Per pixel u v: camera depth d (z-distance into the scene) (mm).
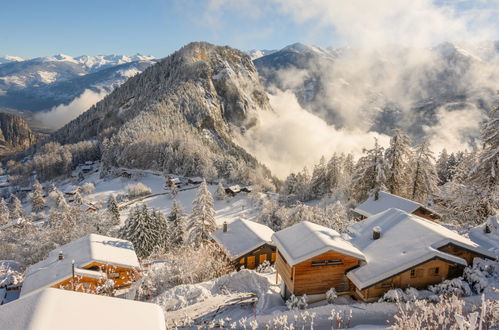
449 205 33500
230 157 140875
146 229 45719
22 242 50250
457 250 19453
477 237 24141
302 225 22531
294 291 19094
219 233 31656
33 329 6957
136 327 8031
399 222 22719
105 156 143625
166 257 36406
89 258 27828
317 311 17359
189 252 27328
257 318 16891
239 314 18000
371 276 17984
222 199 96500
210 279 25156
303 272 19109
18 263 41031
